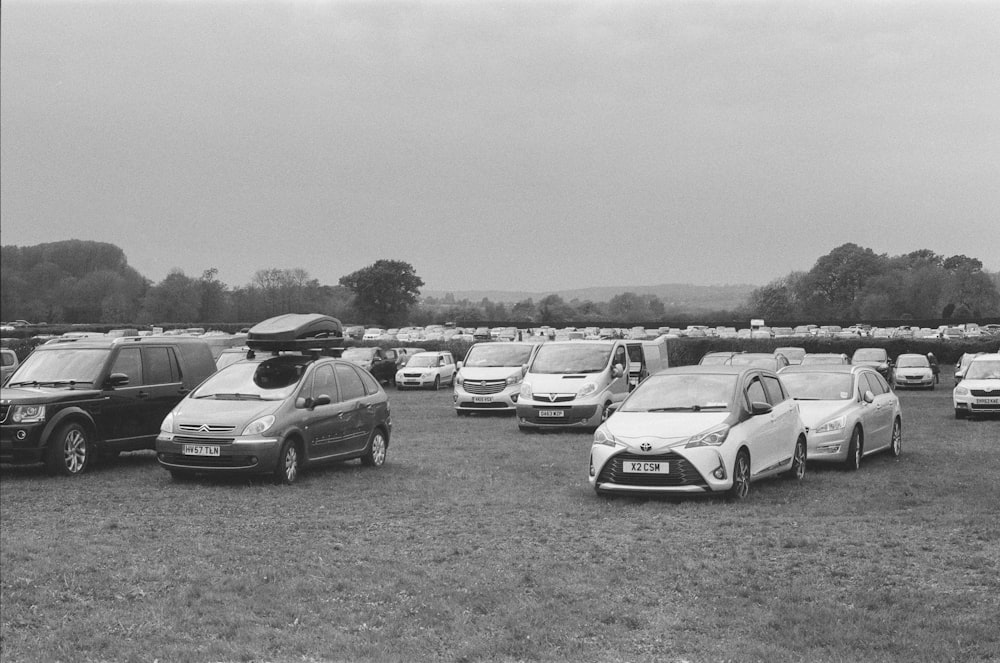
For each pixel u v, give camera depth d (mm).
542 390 20969
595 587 7641
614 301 142625
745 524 10086
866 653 6031
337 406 14273
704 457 11297
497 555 8797
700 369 12984
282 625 6820
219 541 9453
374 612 7055
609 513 10852
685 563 8359
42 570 8336
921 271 112438
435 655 6188
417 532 9875
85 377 14711
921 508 11008
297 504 11586
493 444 18562
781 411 13039
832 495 11961
